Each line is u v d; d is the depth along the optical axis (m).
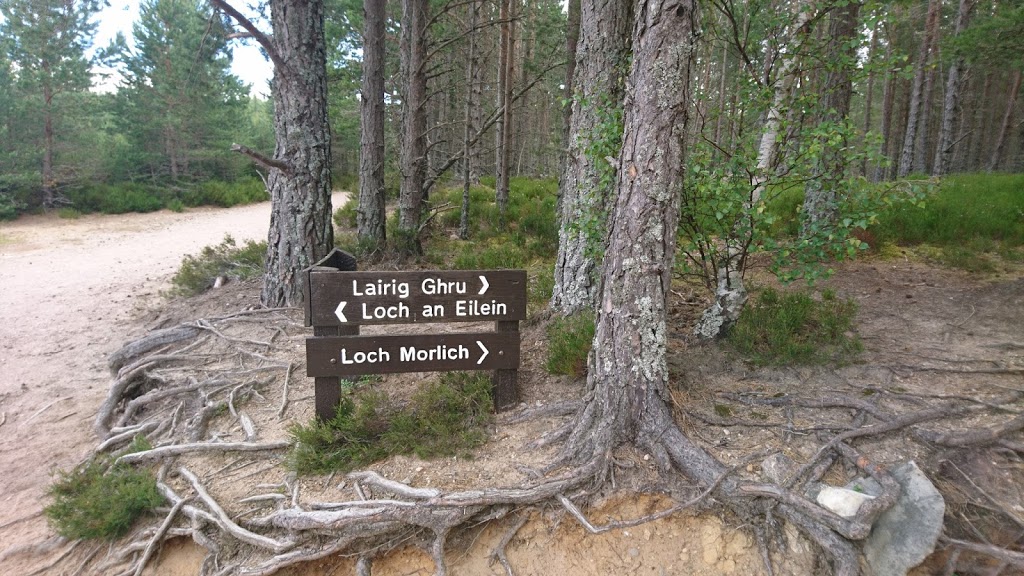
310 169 6.82
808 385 3.99
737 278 4.61
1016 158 25.09
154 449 4.09
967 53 9.76
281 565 3.17
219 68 22.66
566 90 10.40
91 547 3.61
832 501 2.96
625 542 3.14
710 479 3.20
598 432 3.52
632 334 3.49
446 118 20.56
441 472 3.52
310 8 6.68
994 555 2.67
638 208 3.44
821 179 4.10
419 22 9.68
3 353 7.08
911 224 7.90
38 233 14.85
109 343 7.29
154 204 19.75
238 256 9.54
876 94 27.86
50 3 17.09
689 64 3.35
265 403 4.71
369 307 3.85
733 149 4.30
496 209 12.68
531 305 6.26
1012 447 3.15
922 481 2.93
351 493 3.45
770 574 2.91
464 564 3.17
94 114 20.50
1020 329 4.61
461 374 4.32
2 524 4.03
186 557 3.41
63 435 5.22
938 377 3.93
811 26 4.23
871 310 5.32
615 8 5.09
